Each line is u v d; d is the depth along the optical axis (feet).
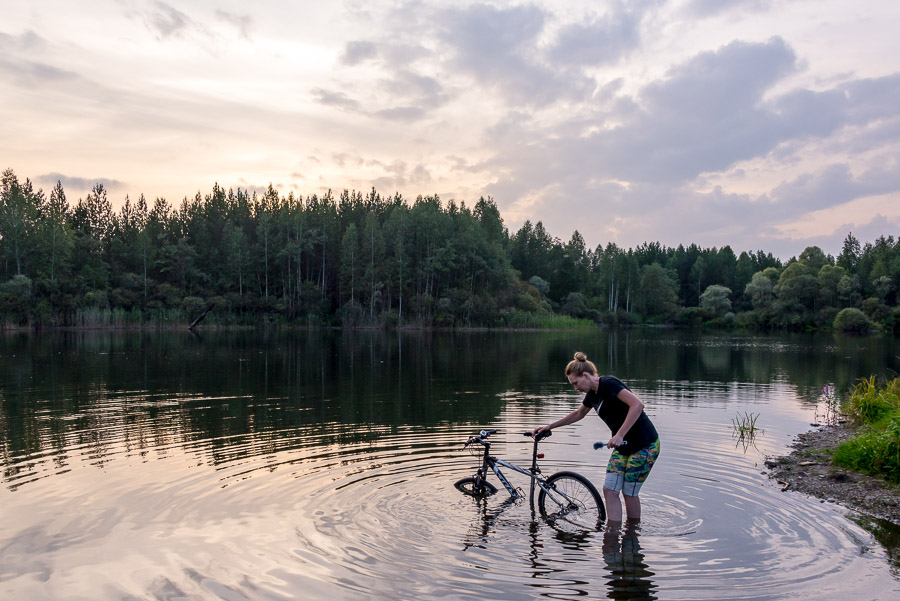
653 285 385.70
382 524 21.79
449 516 22.75
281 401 52.75
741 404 53.26
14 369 78.95
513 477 27.58
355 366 87.35
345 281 274.77
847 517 23.20
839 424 43.68
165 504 23.84
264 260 281.54
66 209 296.30
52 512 22.98
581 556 19.25
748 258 482.69
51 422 42.14
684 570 18.29
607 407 22.56
